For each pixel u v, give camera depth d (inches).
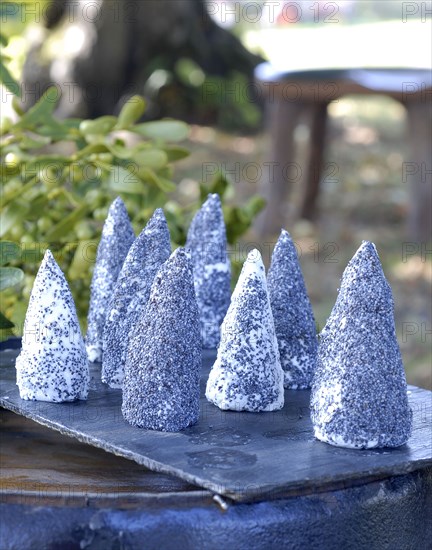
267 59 288.7
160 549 41.8
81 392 54.4
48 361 53.4
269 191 205.9
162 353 48.8
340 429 46.8
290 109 200.7
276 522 42.1
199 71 277.1
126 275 58.0
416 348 142.3
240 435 48.4
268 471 42.8
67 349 53.6
